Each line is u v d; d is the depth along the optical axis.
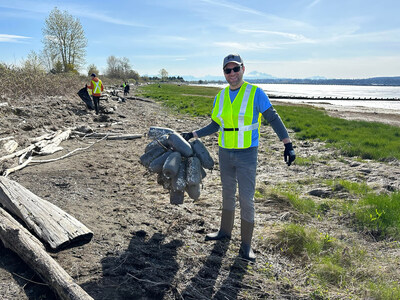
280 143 9.89
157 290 2.57
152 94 34.75
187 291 2.62
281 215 4.33
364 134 11.42
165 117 14.59
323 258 3.21
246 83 3.11
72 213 3.84
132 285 2.62
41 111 10.70
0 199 3.69
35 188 4.54
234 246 3.43
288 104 32.78
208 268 2.97
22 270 2.71
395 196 4.82
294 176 6.38
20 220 3.36
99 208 4.15
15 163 5.56
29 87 13.80
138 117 13.79
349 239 3.76
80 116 12.12
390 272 3.04
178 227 3.76
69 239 3.08
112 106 15.95
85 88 13.64
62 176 5.21
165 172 3.26
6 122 8.52
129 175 5.73
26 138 7.54
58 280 2.37
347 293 2.68
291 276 2.93
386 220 4.10
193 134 3.50
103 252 3.07
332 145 9.48
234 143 3.12
